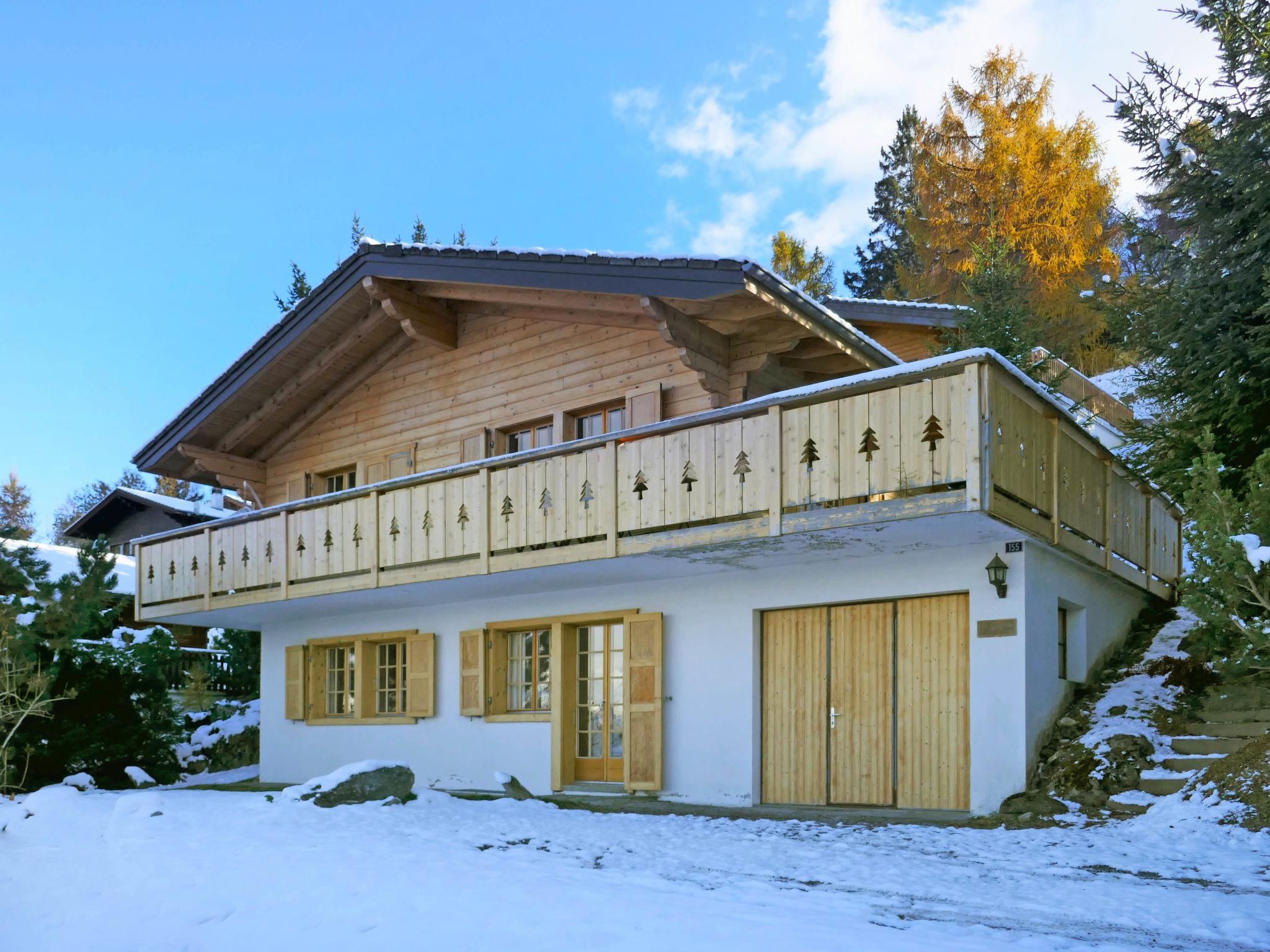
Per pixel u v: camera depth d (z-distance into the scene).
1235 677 10.19
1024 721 9.45
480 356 14.50
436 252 12.84
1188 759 9.08
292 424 16.92
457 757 13.84
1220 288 13.02
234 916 6.89
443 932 5.93
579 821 9.88
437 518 12.36
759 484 9.65
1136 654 11.70
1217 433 13.23
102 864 8.50
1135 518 12.26
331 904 6.75
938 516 8.58
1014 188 29.72
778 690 11.22
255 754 18.27
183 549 15.72
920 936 5.28
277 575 14.16
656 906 6.04
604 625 12.78
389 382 15.69
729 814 10.26
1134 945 5.14
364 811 10.12
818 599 10.86
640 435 10.65
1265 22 13.39
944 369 8.74
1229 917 5.61
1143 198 14.70
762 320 11.47
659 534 10.33
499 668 13.63
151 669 16.16
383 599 13.94
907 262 44.31
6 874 8.62
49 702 13.05
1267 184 12.52
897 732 10.41
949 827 8.99
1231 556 8.89
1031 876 6.81
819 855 7.75
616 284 11.24
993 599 9.73
